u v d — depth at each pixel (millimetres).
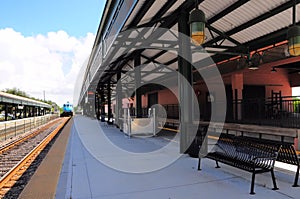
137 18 6832
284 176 4262
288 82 15586
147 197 3480
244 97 14578
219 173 4578
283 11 6074
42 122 26781
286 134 6957
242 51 8391
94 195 3602
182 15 6508
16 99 21250
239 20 6980
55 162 6363
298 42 4129
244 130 8820
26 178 5223
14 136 14211
